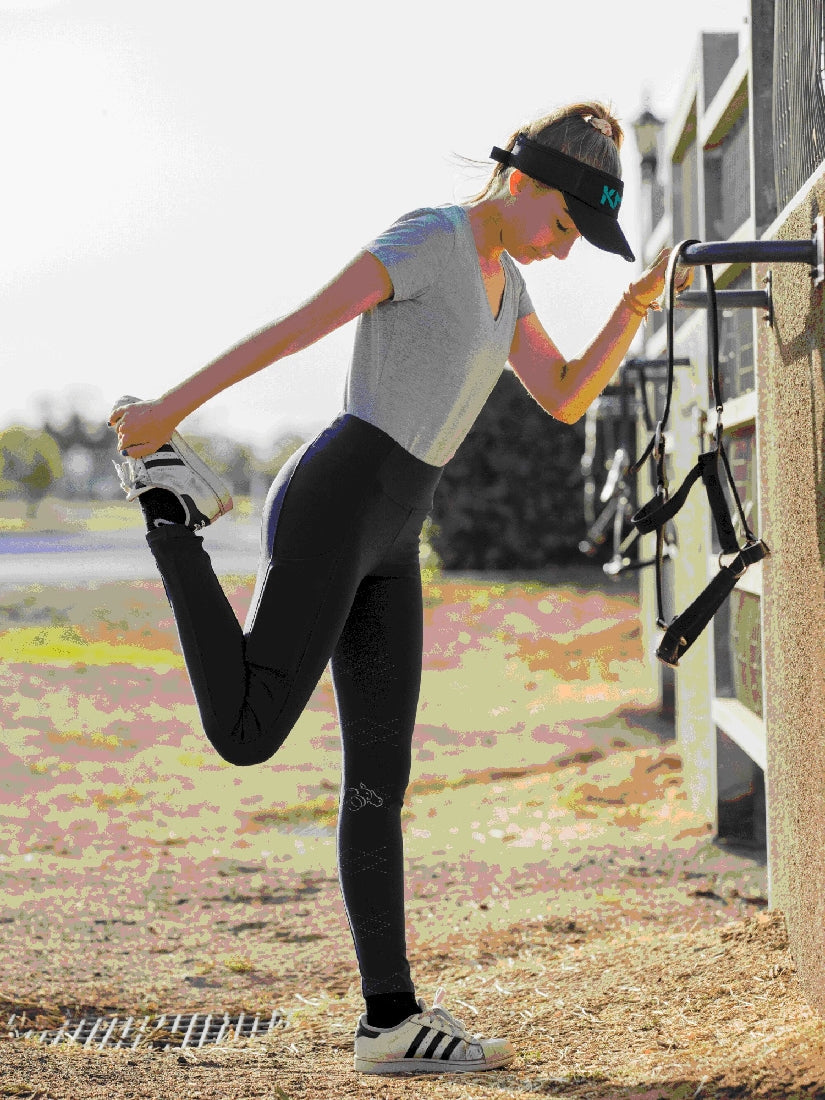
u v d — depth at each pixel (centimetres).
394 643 387
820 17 429
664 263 395
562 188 349
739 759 730
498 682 1516
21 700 1356
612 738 1108
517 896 650
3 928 600
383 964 383
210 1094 363
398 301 353
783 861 467
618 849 724
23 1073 384
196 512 348
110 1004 502
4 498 7994
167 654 1744
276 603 349
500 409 3016
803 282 405
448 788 957
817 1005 391
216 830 832
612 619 2098
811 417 397
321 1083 373
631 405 1211
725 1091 332
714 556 723
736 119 693
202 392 338
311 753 1099
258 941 595
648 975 473
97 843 791
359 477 352
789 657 442
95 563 3544
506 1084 365
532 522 3016
